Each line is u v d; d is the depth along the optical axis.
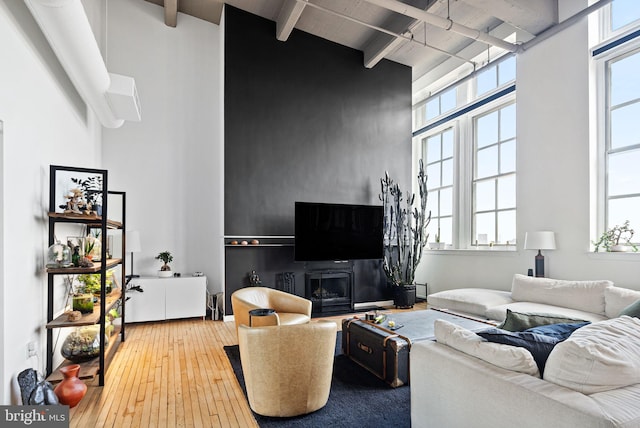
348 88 6.03
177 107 5.61
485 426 1.56
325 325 2.48
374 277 6.07
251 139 5.31
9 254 2.31
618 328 1.63
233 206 5.16
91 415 2.40
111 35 5.32
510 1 4.14
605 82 4.19
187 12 5.67
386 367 2.94
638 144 3.89
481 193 5.90
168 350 3.78
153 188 5.42
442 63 6.48
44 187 2.89
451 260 6.13
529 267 4.83
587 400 1.30
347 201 5.90
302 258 5.14
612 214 4.10
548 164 4.62
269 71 5.48
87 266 2.85
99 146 4.98
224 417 2.38
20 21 2.48
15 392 2.35
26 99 2.56
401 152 6.41
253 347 2.36
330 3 4.95
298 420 2.35
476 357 1.75
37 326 2.72
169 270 5.19
